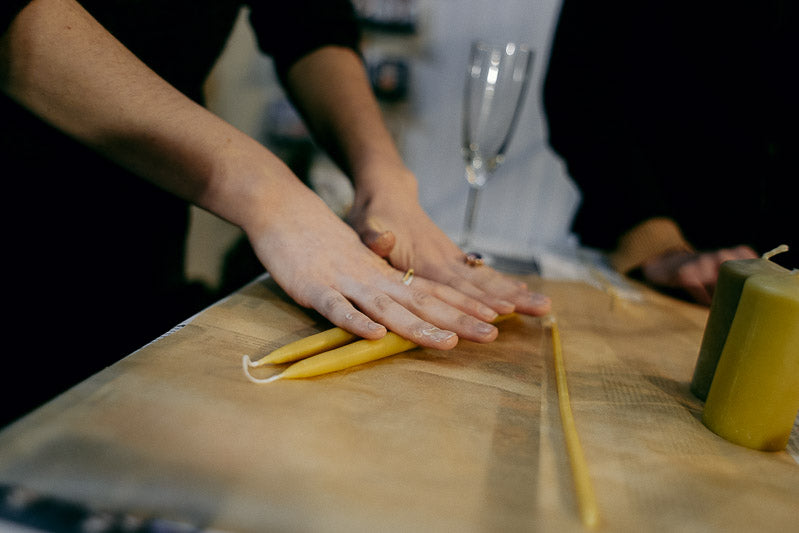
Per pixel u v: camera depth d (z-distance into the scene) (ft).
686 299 3.21
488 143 3.48
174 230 3.07
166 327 3.01
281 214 2.08
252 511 1.05
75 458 1.12
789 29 3.50
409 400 1.59
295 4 3.05
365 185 2.69
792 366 1.53
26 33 1.72
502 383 1.80
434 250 2.52
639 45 4.09
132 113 1.91
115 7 2.61
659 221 3.73
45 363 2.55
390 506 1.12
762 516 1.30
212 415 1.35
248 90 7.31
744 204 3.88
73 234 2.63
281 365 1.69
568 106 4.19
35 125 2.39
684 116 4.12
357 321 1.79
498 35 7.18
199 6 3.00
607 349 2.27
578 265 3.63
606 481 1.34
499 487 1.24
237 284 4.73
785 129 3.31
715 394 1.68
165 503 1.04
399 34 7.34
